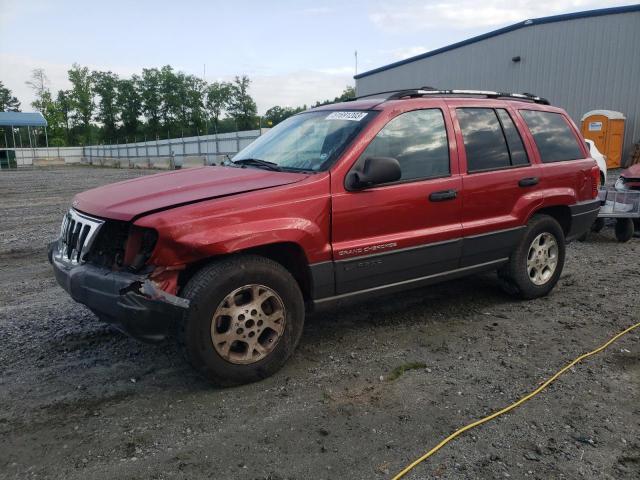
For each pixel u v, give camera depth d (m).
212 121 92.69
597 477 2.73
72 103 89.25
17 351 4.27
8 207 14.34
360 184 3.88
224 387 3.64
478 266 4.91
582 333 4.62
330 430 3.14
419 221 4.36
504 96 5.35
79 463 2.85
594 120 19.69
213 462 2.85
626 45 20.17
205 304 3.40
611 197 8.23
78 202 4.01
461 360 4.09
